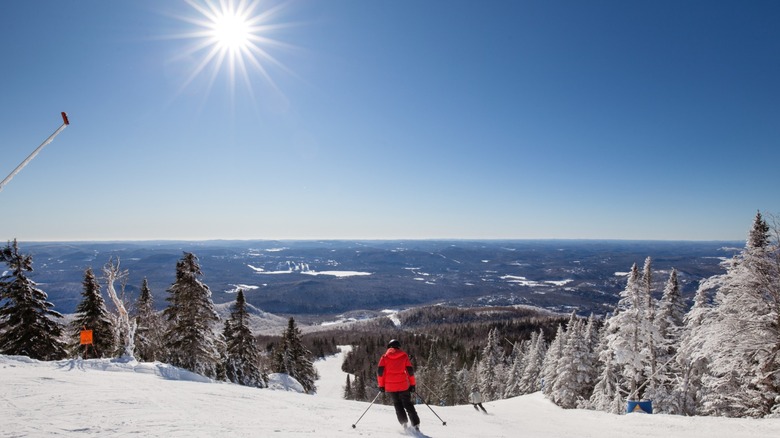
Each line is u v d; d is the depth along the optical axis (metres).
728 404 20.73
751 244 20.47
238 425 6.70
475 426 10.46
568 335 44.19
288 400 11.16
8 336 25.72
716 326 20.27
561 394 37.28
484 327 149.38
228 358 34.03
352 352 116.19
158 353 31.64
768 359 18.28
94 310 29.19
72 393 8.33
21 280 26.48
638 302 27.34
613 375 32.22
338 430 7.12
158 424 6.18
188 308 28.39
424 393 67.19
